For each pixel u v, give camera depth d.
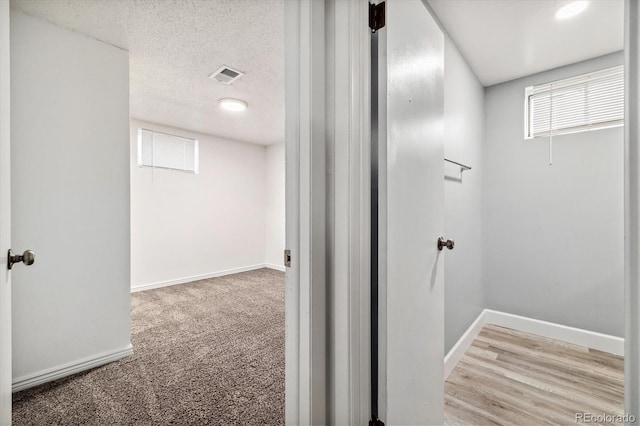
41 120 1.74
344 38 0.96
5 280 0.94
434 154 1.36
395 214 1.01
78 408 1.51
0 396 0.90
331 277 0.98
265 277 4.46
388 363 0.98
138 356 2.04
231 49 2.05
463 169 2.10
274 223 5.06
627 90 0.58
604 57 2.11
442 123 1.45
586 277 2.19
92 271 1.93
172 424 1.39
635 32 0.57
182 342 2.25
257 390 1.65
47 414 1.47
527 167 2.43
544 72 2.34
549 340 2.26
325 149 0.98
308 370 0.93
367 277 1.00
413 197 1.15
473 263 2.31
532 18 1.71
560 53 2.08
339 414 0.97
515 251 2.49
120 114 2.05
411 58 1.14
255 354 2.06
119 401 1.56
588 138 2.18
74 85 1.86
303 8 0.94
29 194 1.70
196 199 4.29
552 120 2.34
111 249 2.01
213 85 2.62
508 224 2.52
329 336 0.99
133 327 2.55
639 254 0.56
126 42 1.97
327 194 0.98
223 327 2.54
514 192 2.49
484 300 2.60
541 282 2.37
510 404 1.53
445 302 1.78
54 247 1.79
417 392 1.17
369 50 1.00
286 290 1.00
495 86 2.58
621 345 2.04
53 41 1.78
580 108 2.22
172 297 3.44
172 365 1.92
